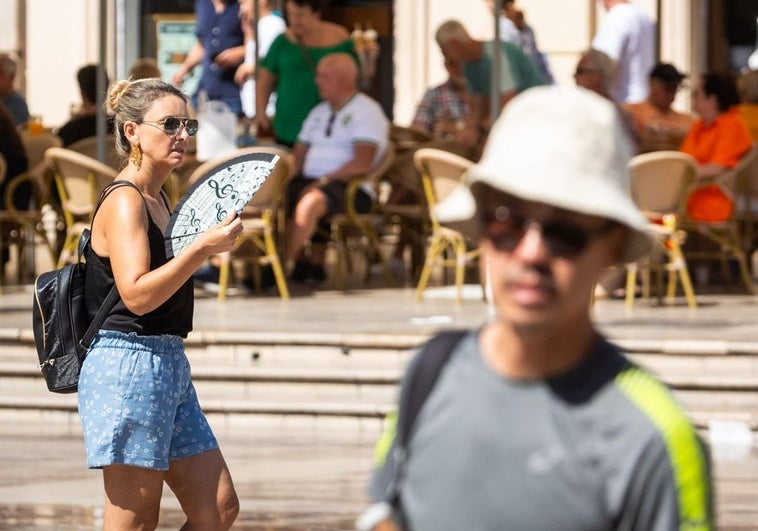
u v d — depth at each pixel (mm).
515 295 4164
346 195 23328
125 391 8469
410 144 24250
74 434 16078
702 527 4004
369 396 16719
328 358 17469
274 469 14141
